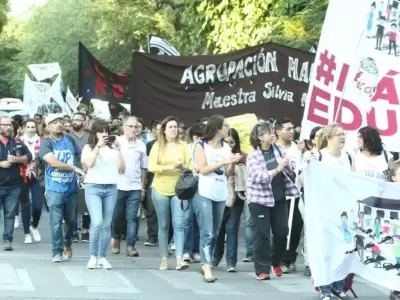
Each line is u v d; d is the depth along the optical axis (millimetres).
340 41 11320
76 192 12633
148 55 15242
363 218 9680
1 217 19094
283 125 12289
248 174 11289
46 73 29406
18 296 9523
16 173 13938
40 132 17469
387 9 11336
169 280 11156
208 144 11289
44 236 16203
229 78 14797
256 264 11453
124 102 20953
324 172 9719
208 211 11164
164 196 12070
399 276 9633
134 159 13539
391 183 9602
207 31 25000
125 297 9758
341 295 10109
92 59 20719
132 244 13711
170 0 36625
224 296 10062
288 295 10250
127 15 48094
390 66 11352
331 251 9688
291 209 11664
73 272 11492
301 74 14547
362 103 11359
